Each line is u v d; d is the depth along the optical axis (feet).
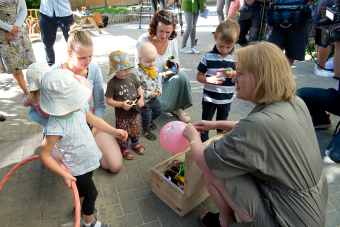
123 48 24.06
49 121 5.52
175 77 11.25
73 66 7.75
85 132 6.02
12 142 10.56
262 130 4.57
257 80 4.80
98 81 8.77
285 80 4.71
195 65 19.61
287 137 4.62
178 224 7.15
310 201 4.94
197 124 7.28
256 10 17.39
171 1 52.70
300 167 4.78
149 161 9.68
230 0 24.11
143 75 9.77
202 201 7.77
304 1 13.60
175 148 7.14
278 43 14.99
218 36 8.45
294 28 14.32
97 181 8.63
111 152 8.86
